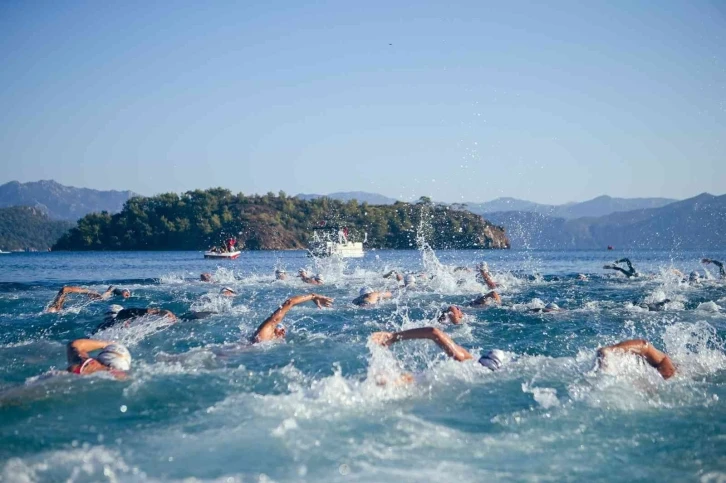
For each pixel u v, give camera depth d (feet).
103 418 21.27
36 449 18.58
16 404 22.61
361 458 18.07
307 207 450.30
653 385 25.52
